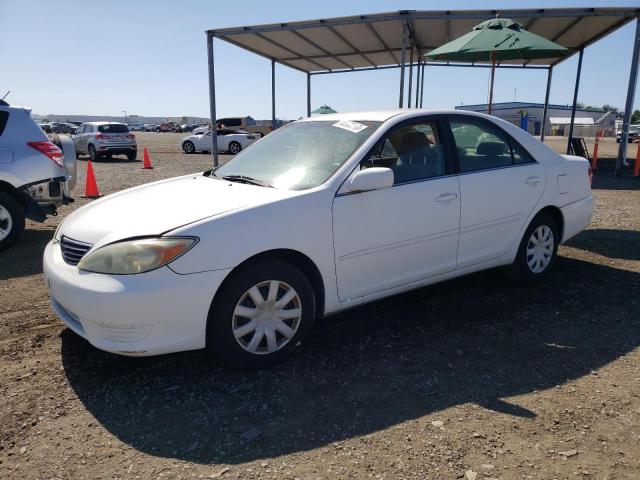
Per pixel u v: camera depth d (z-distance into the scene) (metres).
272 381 3.10
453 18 11.09
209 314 3.00
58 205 6.66
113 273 2.85
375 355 3.44
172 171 16.31
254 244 3.03
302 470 2.32
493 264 4.40
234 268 2.99
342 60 15.97
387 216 3.58
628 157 21.86
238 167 4.14
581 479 2.26
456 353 3.46
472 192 4.07
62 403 2.87
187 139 25.98
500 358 3.39
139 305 2.79
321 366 3.29
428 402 2.87
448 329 3.85
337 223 3.36
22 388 3.03
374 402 2.87
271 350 3.22
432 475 2.28
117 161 21.02
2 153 6.02
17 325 3.95
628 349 3.52
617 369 3.25
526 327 3.89
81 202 9.95
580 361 3.35
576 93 15.58
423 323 3.97
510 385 3.05
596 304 4.36
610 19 11.49
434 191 3.83
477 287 4.78
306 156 3.82
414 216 3.72
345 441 2.53
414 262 3.81
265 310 3.16
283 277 3.17
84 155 24.12
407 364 3.31
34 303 4.42
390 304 4.37
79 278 2.92
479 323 3.96
